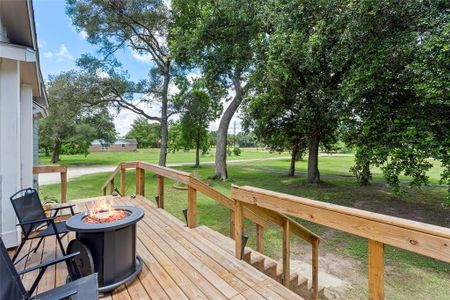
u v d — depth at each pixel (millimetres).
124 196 5152
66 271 2297
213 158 27156
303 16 6035
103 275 1944
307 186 9914
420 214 6164
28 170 3820
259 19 7895
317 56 6250
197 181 3135
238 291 1950
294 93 7785
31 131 3871
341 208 1448
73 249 2068
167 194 8492
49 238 3059
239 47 8914
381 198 7828
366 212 1342
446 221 5621
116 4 11094
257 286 2020
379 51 4902
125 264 2084
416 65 4316
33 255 2611
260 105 8797
